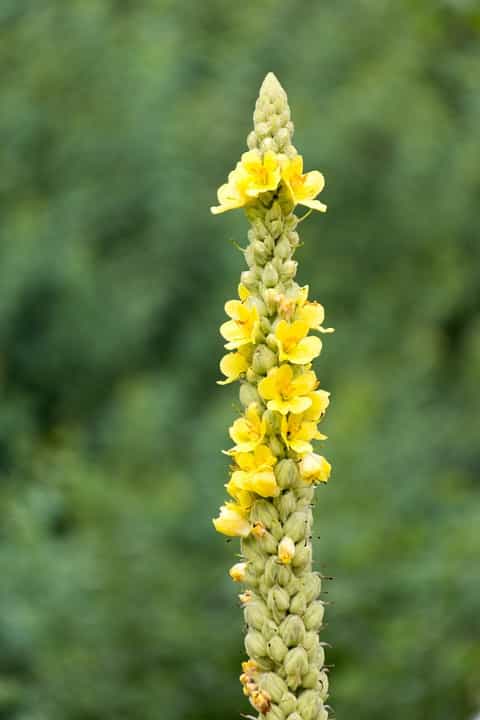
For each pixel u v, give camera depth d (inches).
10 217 663.1
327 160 646.5
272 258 141.1
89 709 343.6
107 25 692.1
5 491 428.1
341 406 462.0
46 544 373.1
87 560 374.6
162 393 577.9
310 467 136.0
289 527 138.6
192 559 405.1
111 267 651.5
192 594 388.2
